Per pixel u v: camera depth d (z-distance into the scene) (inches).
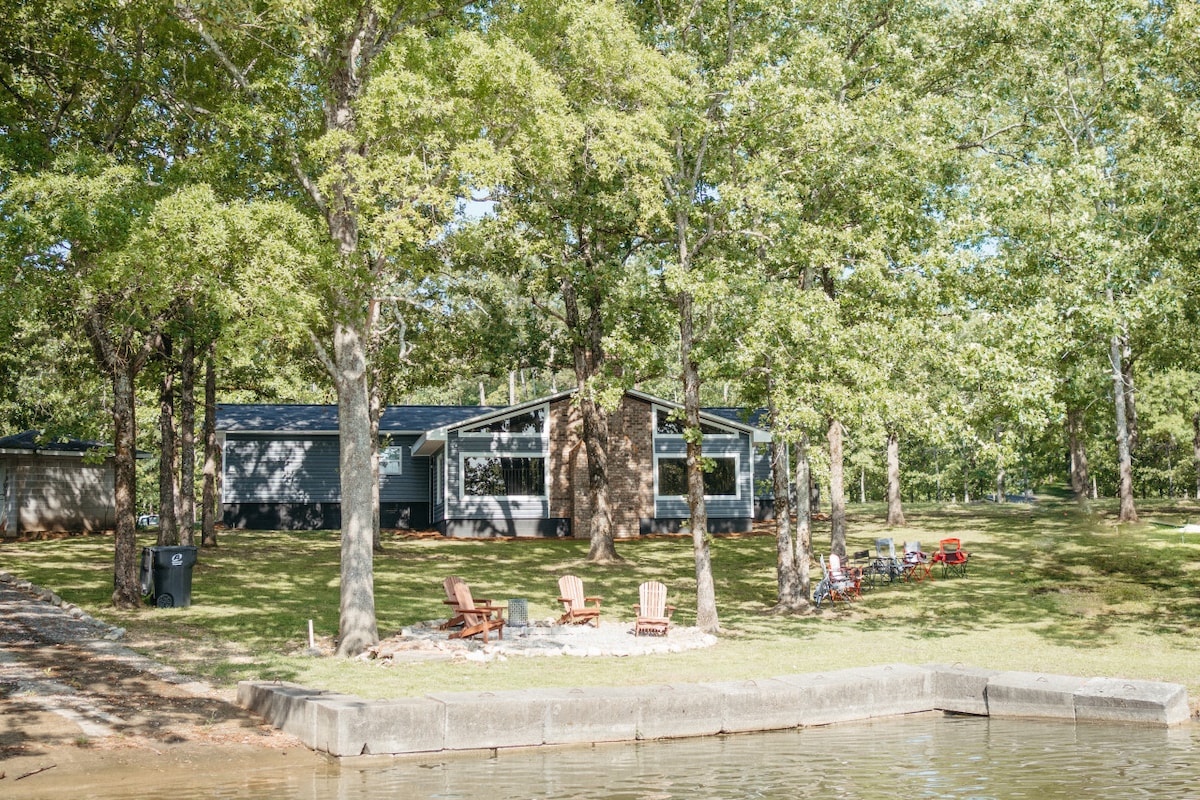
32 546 1134.4
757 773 383.2
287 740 425.1
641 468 1501.0
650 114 693.3
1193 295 826.2
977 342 674.8
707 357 761.0
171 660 569.0
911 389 733.9
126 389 769.6
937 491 2886.3
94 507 1339.8
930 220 752.3
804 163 761.6
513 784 363.3
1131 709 473.4
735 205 746.2
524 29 681.0
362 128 593.0
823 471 682.2
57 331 907.4
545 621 753.6
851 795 344.8
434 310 1141.1
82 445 1310.3
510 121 646.5
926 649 659.4
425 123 598.5
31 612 700.0
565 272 979.9
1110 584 904.9
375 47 662.5
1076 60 863.7
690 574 1079.6
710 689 475.2
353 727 404.8
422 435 1606.8
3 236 562.6
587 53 684.1
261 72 698.8
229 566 1034.7
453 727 423.8
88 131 774.5
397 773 380.5
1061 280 684.7
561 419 1492.4
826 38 787.4
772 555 1222.3
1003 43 843.4
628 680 535.2
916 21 847.1
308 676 534.9
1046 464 2518.5
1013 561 1066.7
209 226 550.9
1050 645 674.8
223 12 584.7
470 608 669.9
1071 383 989.8
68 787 342.3
